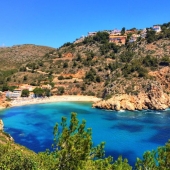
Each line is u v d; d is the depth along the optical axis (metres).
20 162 23.81
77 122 27.70
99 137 104.19
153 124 126.94
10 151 27.00
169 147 28.23
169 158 27.66
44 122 133.00
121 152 85.69
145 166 31.59
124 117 145.00
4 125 126.12
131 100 170.62
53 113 157.00
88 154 26.95
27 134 109.44
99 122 132.12
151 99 169.50
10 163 23.62
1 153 27.20
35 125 126.38
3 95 190.38
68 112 159.88
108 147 91.06
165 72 197.38
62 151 25.56
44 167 25.84
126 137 103.94
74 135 26.66
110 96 177.38
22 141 99.00
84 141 26.16
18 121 135.25
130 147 91.00
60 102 197.25
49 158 28.03
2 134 88.06
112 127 121.19
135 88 176.75
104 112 160.38
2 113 157.00
